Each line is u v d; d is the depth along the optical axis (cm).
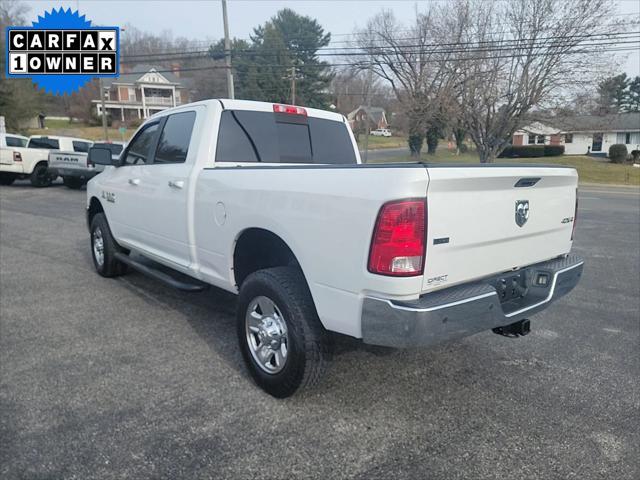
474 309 257
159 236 440
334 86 6850
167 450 259
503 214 282
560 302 531
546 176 304
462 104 2747
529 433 279
